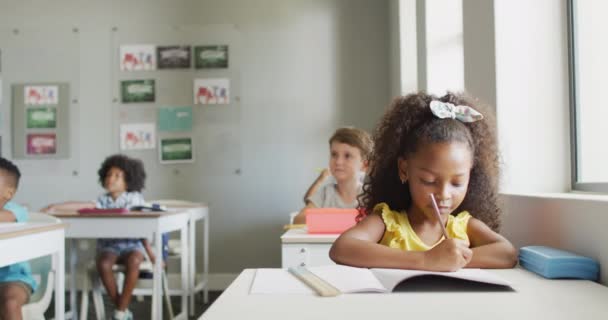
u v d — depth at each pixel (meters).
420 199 0.99
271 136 4.12
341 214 1.85
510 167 1.53
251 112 4.13
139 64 4.16
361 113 4.08
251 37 4.14
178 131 4.14
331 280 0.84
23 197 4.14
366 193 1.24
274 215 4.10
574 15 1.50
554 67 1.54
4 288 1.86
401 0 3.39
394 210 1.15
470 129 1.09
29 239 1.66
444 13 2.68
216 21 4.16
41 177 4.14
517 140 1.54
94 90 4.16
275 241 4.10
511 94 1.54
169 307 2.97
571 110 1.52
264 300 0.73
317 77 4.11
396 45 3.60
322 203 2.32
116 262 2.90
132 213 2.54
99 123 4.16
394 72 3.73
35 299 1.98
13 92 4.16
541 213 1.18
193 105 4.14
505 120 1.54
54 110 4.16
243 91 4.14
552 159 1.53
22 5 4.18
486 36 1.62
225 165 4.13
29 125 4.16
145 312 3.25
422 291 0.79
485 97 1.64
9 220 2.06
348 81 4.10
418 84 2.91
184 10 4.16
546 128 1.53
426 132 0.99
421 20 2.81
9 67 4.17
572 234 1.03
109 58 4.16
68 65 4.16
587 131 1.49
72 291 2.99
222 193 4.12
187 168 4.13
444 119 1.02
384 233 1.10
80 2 4.18
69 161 4.14
